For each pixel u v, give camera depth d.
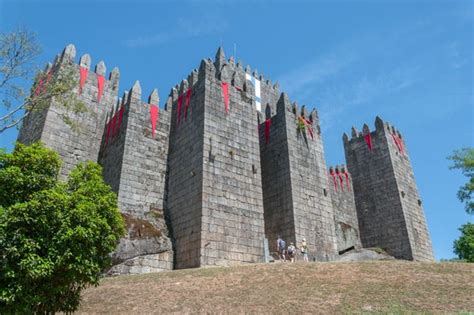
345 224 42.81
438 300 14.59
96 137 32.78
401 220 41.91
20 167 12.76
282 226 30.56
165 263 25.69
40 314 12.23
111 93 35.00
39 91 25.41
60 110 30.81
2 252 10.92
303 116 35.94
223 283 18.28
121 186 27.88
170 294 17.28
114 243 13.67
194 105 30.06
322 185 33.78
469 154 43.72
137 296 17.39
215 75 30.52
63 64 32.84
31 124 31.73
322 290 16.53
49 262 11.45
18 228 11.27
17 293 10.91
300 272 19.25
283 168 32.31
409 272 18.34
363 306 14.47
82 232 12.12
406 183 45.50
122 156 29.00
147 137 30.80
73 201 12.82
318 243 30.64
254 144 30.27
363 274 18.42
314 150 34.84
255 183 28.73
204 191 25.80
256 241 26.78
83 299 17.45
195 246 24.72
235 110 30.30
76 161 30.67
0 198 12.00
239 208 26.95
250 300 15.94
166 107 33.28
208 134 27.78
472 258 48.00
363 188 46.19
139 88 32.03
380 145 46.41
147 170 29.66
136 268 24.42
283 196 31.39
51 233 11.94
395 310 13.80
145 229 26.48
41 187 12.70
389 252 41.69
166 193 29.75
